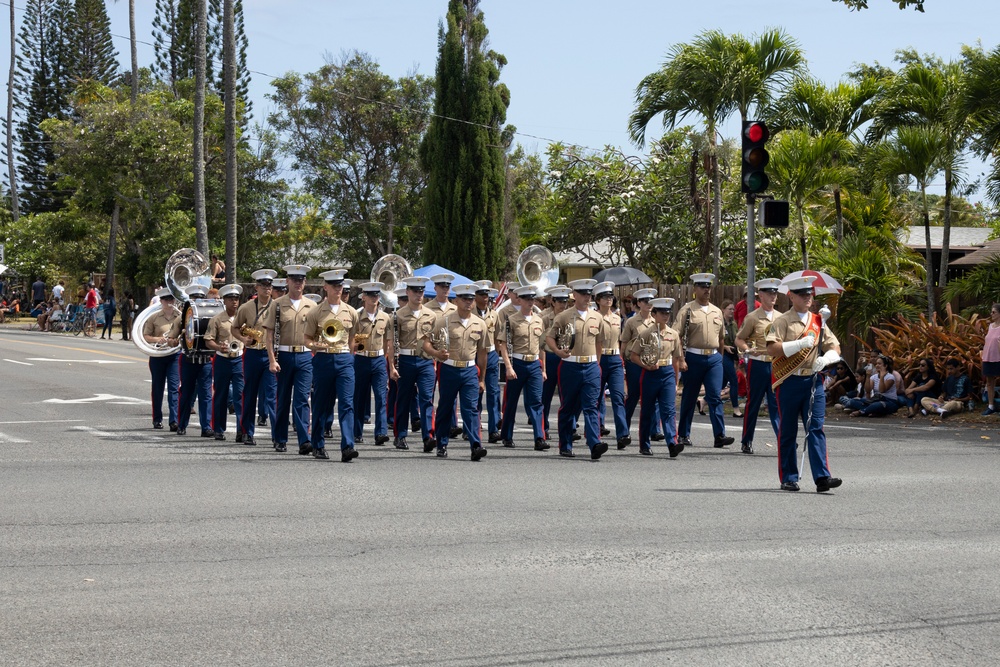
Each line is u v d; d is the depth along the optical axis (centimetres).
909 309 2233
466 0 3825
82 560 787
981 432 1652
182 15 5594
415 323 1464
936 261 3784
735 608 676
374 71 5444
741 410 1989
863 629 636
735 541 858
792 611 670
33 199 6681
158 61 5675
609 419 1895
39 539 852
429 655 586
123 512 962
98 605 675
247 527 902
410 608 672
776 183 2345
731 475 1217
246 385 1455
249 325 1450
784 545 845
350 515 955
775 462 1341
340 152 5369
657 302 1422
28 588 711
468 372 1351
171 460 1293
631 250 3409
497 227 3809
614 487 1120
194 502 1013
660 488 1115
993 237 3788
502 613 662
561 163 3512
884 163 2262
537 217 3928
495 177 3800
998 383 1945
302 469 1233
